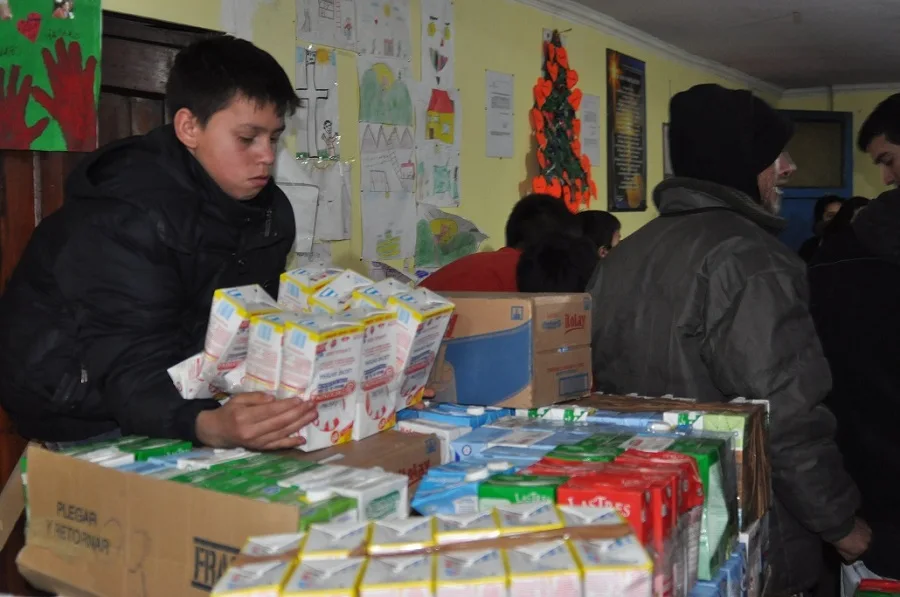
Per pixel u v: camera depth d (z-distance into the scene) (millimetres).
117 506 1113
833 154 8094
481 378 1563
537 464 1165
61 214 1502
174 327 1420
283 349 1227
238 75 1418
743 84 7688
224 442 1234
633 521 978
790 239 8211
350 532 917
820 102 8516
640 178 5934
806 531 1810
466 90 3945
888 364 1860
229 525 1002
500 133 4227
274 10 2859
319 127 3059
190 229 1428
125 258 1364
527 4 4457
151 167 1441
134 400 1316
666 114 6348
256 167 1472
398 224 3498
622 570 814
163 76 2621
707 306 1712
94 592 1128
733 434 1373
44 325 1483
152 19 2500
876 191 8312
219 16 2672
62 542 1182
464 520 942
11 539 1755
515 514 950
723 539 1235
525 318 1519
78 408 1503
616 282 1896
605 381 1912
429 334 1405
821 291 1962
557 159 4633
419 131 3619
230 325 1248
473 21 3988
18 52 2246
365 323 1277
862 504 1902
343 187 3180
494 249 4207
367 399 1315
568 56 4926
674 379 1774
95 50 2367
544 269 2379
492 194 4180
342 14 3160
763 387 1633
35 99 2287
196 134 1446
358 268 3283
